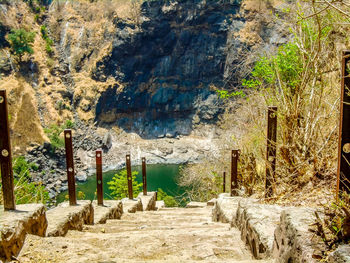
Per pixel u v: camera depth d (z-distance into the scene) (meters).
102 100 58.28
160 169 48.72
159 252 3.11
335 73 4.91
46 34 62.66
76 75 60.38
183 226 5.00
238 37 48.59
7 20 58.28
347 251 1.53
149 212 8.35
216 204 6.18
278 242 2.30
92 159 53.06
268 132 4.11
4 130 2.93
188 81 60.28
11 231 2.62
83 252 2.88
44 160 46.91
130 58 58.88
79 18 63.91
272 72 6.29
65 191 40.84
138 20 57.56
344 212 1.83
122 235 3.72
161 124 61.12
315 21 5.20
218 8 52.59
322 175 3.90
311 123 4.33
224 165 12.07
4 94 2.85
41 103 54.81
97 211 5.91
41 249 2.79
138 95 60.19
